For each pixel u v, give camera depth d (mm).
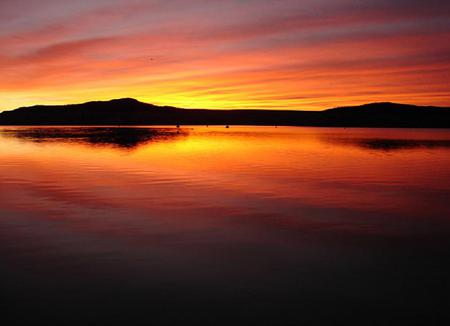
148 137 57938
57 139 51188
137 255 7617
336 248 8125
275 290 6160
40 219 10188
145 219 10250
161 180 16734
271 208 11648
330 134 79125
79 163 22938
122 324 5172
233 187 15141
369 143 45781
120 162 23547
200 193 13891
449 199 13117
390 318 5340
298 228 9570
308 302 5777
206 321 5258
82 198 12875
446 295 5996
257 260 7418
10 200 12531
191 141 48094
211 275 6715
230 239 8672
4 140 48625
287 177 17859
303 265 7188
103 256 7547
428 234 9133
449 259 7504
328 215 10867
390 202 12609
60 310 5492
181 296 5938
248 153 30750
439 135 74625
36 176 17750
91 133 74562
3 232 9023
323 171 20016
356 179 17391
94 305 5637
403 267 7102
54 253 7680
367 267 7102
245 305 5688
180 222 10008
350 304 5723
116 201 12422
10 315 5352
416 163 24000
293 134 77188
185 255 7648
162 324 5188
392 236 8961
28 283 6332
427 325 5172
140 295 5957
